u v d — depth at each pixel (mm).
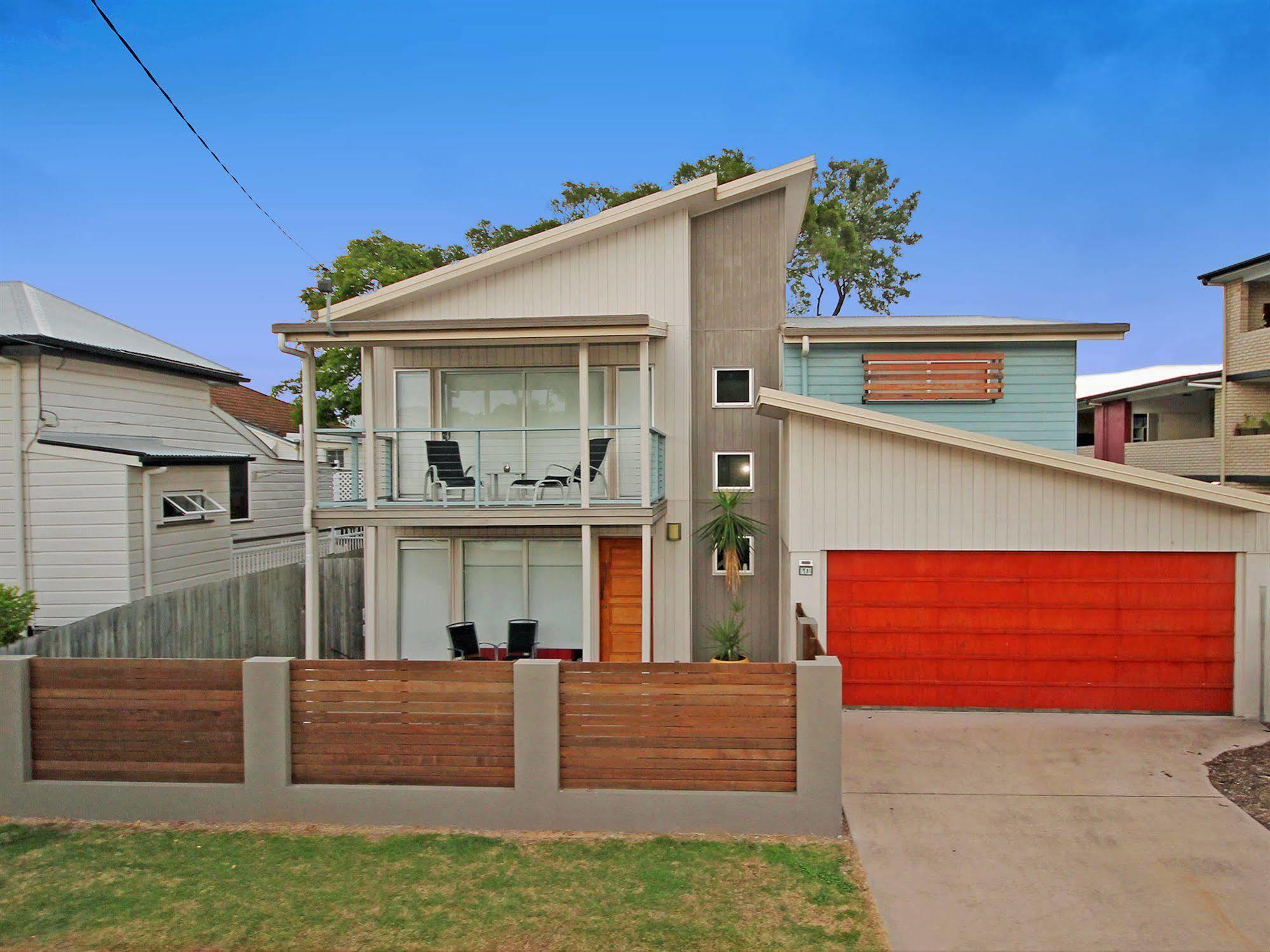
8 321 12328
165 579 12430
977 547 9250
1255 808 6555
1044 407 11938
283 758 6262
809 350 12094
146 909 5008
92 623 8555
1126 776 7266
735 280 12086
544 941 4645
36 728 6465
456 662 6211
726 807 6047
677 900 5102
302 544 17109
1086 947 4656
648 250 11570
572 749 6156
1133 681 9117
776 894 5195
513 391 11602
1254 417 18438
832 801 6004
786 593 10711
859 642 9438
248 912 4973
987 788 7023
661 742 6117
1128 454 22531
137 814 6328
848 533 9383
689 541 11562
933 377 11992
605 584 11688
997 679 9289
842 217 29969
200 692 6332
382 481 11664
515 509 9969
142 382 13852
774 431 11938
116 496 11492
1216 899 5168
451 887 5254
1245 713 8922
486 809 6152
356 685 6273
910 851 5828
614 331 9648
